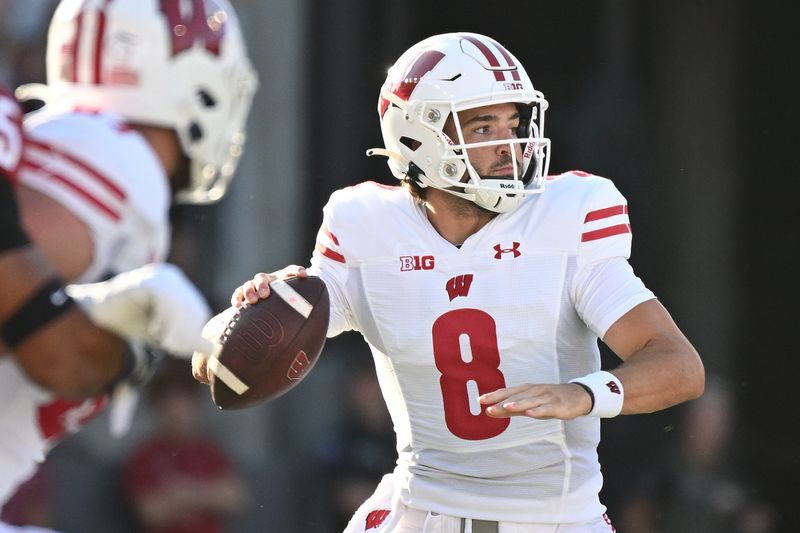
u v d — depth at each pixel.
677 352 11.68
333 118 26.48
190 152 9.84
